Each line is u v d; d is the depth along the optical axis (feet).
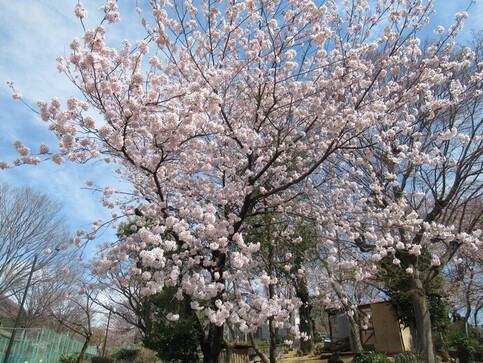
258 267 27.81
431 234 25.88
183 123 15.06
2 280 70.03
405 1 23.32
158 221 19.61
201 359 37.70
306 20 20.98
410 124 24.91
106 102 17.31
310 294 38.52
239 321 17.80
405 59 23.18
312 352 51.03
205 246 20.79
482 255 38.11
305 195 28.43
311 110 23.98
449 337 43.24
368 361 32.76
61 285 77.25
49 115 14.61
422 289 32.07
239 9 20.10
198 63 21.86
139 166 18.47
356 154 30.19
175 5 19.33
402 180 35.55
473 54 26.16
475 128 32.58
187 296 28.07
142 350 68.85
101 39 14.24
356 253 27.32
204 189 24.97
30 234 72.02
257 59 21.94
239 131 20.94
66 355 82.12
